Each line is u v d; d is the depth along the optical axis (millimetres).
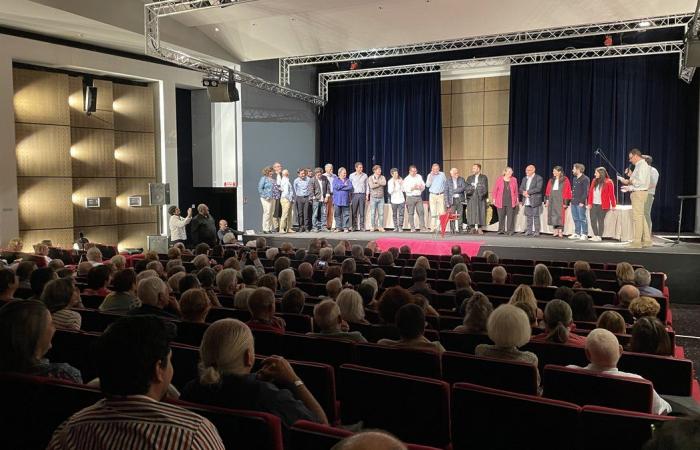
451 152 14703
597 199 10422
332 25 11055
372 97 14930
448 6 9969
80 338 2977
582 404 2582
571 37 11484
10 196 10195
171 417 1322
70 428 1343
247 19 10844
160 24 10547
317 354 3152
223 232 11305
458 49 12469
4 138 10070
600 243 10141
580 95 13102
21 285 5102
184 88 13898
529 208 11625
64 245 11328
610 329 3592
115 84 12266
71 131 11562
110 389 1347
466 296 4715
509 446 2189
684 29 11484
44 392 1974
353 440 880
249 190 13680
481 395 2221
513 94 13602
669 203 12688
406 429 2496
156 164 13000
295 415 2023
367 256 8562
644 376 3035
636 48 12516
